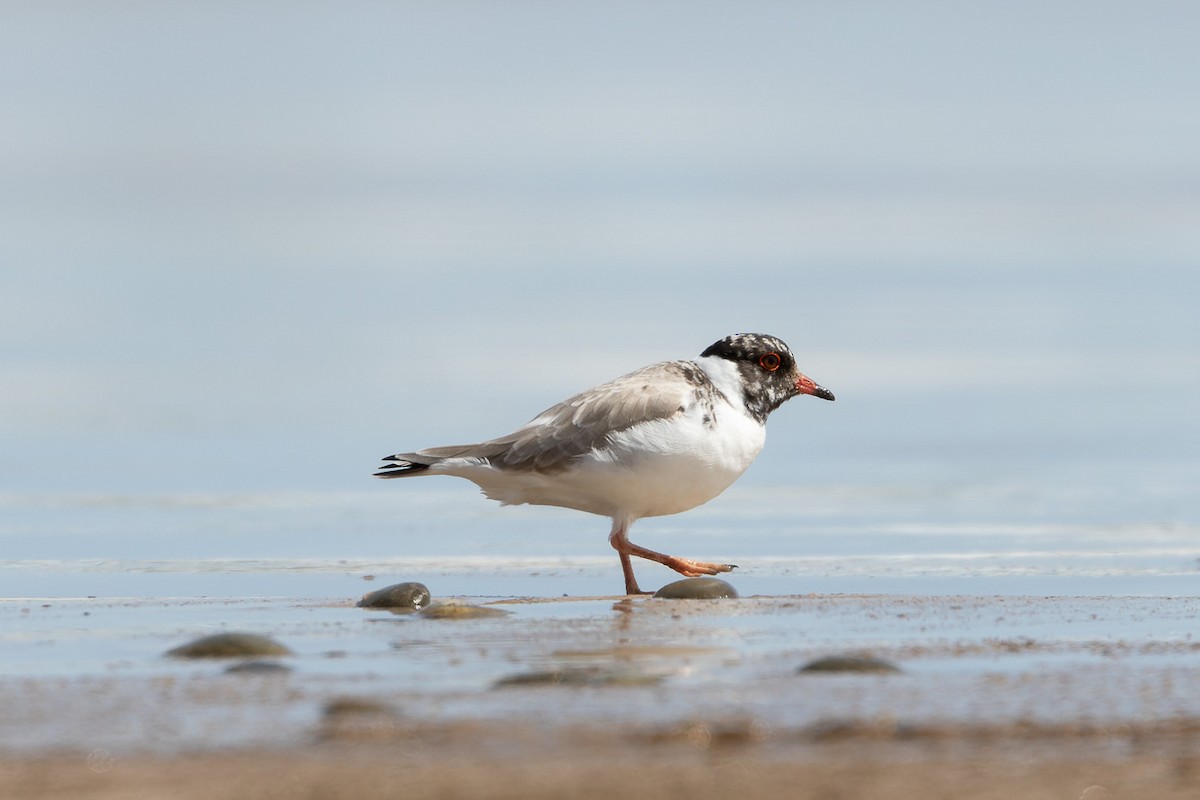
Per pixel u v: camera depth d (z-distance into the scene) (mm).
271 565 13203
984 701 7113
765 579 12227
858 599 10609
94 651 8680
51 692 7422
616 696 7242
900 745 6348
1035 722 6707
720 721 6684
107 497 16828
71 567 13070
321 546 14250
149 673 7953
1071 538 14375
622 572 12984
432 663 8156
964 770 5945
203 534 14797
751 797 5602
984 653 8398
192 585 12156
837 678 7625
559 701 7141
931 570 12703
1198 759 6109
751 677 7680
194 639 8766
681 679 7645
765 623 9523
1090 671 7824
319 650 8594
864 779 5816
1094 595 11062
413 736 6480
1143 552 13609
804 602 10461
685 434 12070
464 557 13703
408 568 13078
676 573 12945
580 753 6230
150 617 10078
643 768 5984
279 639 8977
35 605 10672
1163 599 10586
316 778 5863
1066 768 5980
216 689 7457
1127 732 6551
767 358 12695
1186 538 14320
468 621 9688
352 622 9703
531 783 5781
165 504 16422
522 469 12219
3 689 7508
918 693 7281
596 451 12031
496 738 6449
